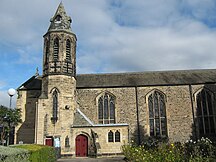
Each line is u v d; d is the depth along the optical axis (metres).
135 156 19.75
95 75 44.28
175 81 40.59
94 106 39.41
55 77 35.97
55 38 37.78
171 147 17.52
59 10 39.94
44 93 35.88
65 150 33.53
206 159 14.20
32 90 40.22
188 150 17.73
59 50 37.12
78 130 34.72
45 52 38.22
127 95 39.75
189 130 38.09
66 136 34.19
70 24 40.22
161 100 40.00
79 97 39.78
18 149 11.87
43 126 34.09
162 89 39.88
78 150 34.19
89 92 40.03
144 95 39.66
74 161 27.20
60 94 35.41
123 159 28.72
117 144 34.16
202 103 39.34
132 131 38.16
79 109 39.22
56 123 34.28
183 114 38.75
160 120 39.06
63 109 35.06
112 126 34.84
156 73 44.28
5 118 34.03
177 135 37.94
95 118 38.91
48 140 33.75
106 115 39.44
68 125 34.78
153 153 18.11
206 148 17.95
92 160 28.27
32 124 38.53
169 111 38.97
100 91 40.06
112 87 40.16
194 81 40.28
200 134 38.22
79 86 40.03
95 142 33.81
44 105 34.84
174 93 39.66
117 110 39.12
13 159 10.25
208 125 38.59
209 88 39.59
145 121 38.56
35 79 42.62
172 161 14.14
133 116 38.84
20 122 37.25
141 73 44.44
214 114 38.78
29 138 37.94
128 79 42.16
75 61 39.44
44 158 17.78
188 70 45.25
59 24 38.72
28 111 39.19
